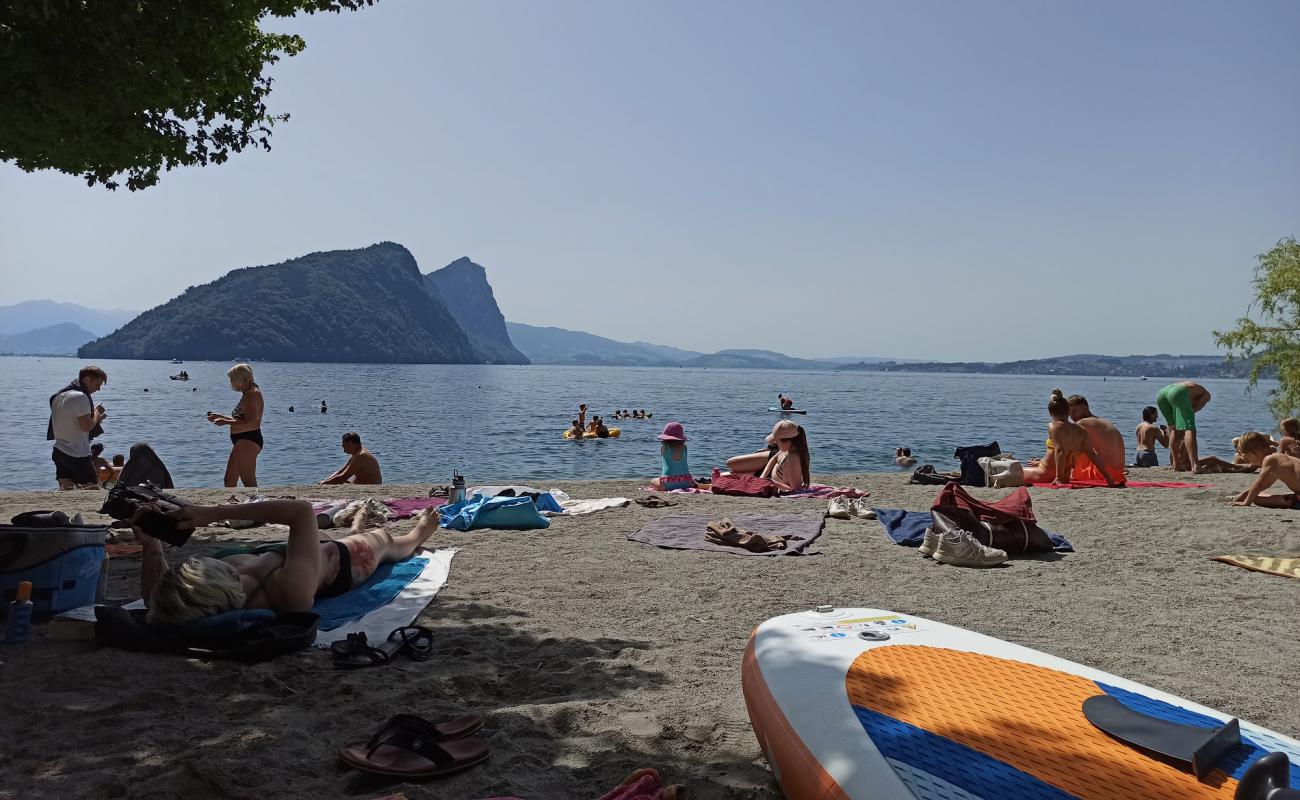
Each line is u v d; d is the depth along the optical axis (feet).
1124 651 18.16
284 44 30.66
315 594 20.07
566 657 16.88
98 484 45.83
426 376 494.59
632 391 321.73
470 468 80.79
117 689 14.19
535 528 32.22
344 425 132.67
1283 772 7.42
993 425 156.35
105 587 19.71
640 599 21.84
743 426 144.15
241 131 29.68
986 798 8.08
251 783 10.86
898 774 8.56
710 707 14.20
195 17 24.48
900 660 11.46
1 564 17.62
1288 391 77.00
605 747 12.49
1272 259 78.54
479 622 19.39
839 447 107.04
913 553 28.55
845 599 22.24
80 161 26.94
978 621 20.44
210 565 16.66
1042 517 35.96
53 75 21.58
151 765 11.23
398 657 16.53
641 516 35.32
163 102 24.43
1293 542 29.04
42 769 11.19
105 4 21.91
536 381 449.48
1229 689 15.79
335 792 10.77
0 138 23.84
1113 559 27.76
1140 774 8.43
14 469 74.74
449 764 11.34
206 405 178.09
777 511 37.06
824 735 9.59
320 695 14.24
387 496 41.37
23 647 16.38
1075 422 48.03
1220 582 24.73
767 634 12.59
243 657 15.79
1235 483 47.88
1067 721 9.65
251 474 44.16
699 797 11.00
